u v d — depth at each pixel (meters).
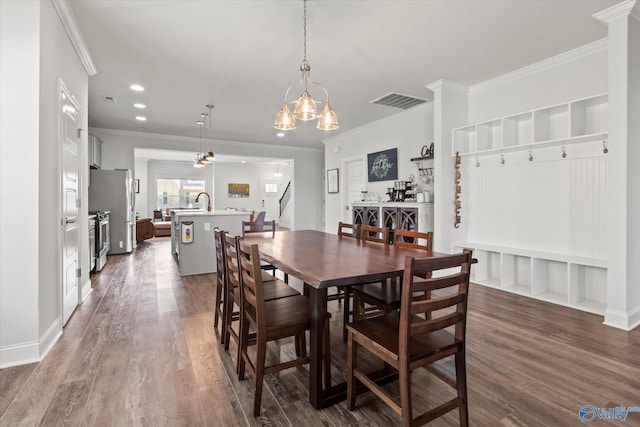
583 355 2.13
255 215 9.20
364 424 1.53
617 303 2.59
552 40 2.96
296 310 1.86
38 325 2.08
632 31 2.51
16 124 2.01
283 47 3.07
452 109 4.03
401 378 1.32
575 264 3.03
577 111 3.00
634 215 2.59
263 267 3.34
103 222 5.05
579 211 3.16
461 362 1.46
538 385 1.80
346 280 1.48
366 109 5.13
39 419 1.52
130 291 3.73
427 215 4.49
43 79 2.13
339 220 7.10
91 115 5.44
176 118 5.62
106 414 1.56
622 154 2.52
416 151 5.05
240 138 7.49
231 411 1.61
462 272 1.46
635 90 2.56
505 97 3.77
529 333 2.48
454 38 2.92
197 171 11.84
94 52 3.15
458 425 1.51
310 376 1.69
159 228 9.19
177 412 1.59
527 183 3.59
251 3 2.38
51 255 2.32
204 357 2.16
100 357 2.13
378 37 2.90
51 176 2.31
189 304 3.28
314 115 2.55
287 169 13.27
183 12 2.49
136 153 8.61
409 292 1.29
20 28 2.02
